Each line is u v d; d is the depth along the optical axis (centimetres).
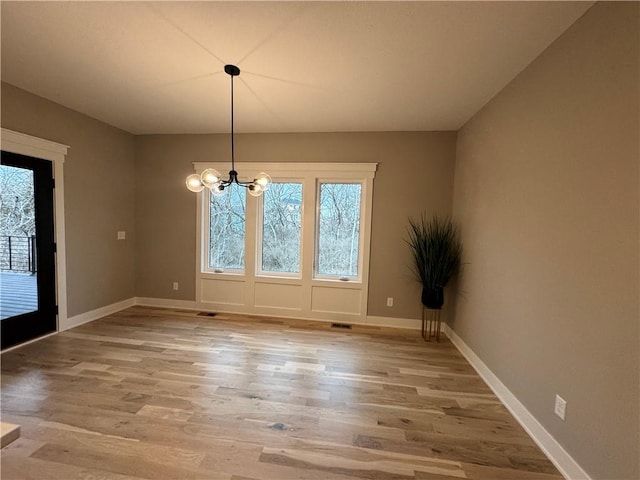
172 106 328
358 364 287
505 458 176
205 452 172
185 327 371
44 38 208
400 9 171
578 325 160
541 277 194
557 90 185
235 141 421
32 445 173
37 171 314
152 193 444
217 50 219
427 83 258
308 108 323
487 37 193
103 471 157
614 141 140
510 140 240
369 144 393
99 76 263
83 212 366
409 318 399
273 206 430
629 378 131
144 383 241
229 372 263
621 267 135
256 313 433
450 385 255
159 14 182
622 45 137
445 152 379
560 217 177
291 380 254
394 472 163
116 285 423
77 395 222
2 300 293
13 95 285
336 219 417
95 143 377
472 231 312
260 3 170
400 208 391
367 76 251
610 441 140
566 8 162
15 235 300
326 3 168
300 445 180
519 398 212
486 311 271
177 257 445
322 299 417
